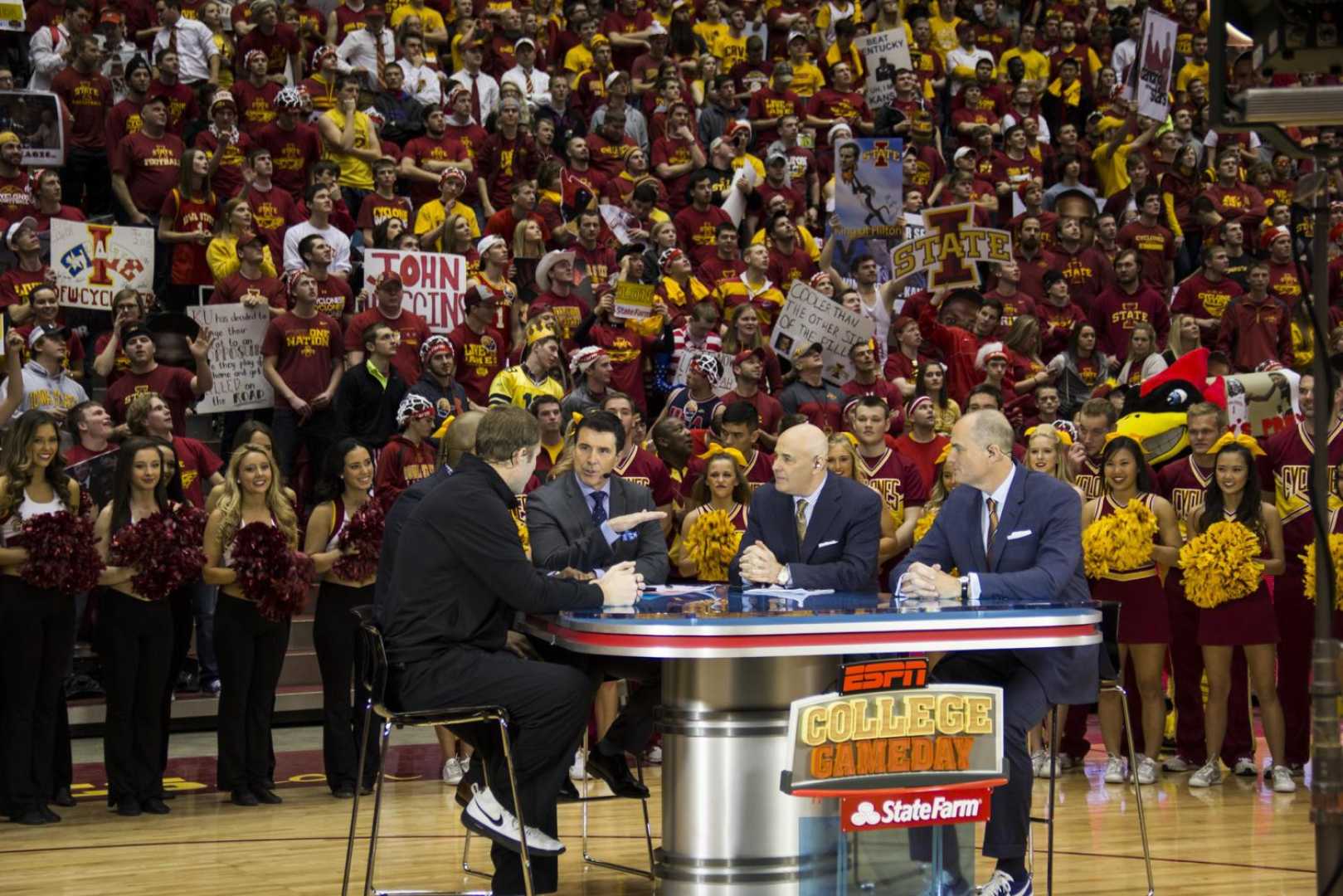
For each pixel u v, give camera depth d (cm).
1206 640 792
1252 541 780
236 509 740
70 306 1029
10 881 588
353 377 999
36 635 698
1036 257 1366
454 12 1544
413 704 516
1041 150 1638
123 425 948
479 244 1131
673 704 513
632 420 883
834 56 1658
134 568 703
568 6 1600
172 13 1352
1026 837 535
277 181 1266
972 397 954
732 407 905
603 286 1131
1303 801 761
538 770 520
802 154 1469
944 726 490
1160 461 927
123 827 689
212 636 848
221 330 1023
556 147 1445
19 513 715
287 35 1380
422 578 519
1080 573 566
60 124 1176
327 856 631
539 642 581
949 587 543
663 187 1428
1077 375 1195
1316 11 383
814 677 511
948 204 1448
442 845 654
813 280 1213
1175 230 1498
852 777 477
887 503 905
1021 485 570
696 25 1667
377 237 1134
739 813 503
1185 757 846
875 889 487
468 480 520
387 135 1367
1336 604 782
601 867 612
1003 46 1755
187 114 1299
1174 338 1174
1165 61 1555
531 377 977
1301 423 836
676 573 838
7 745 697
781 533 609
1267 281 1270
